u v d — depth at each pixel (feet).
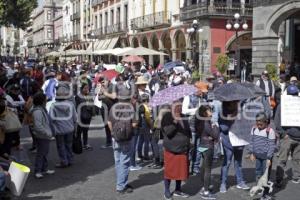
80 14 223.71
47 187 27.96
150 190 27.61
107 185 28.53
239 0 107.45
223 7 105.40
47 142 30.09
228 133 26.94
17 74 50.29
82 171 32.01
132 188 27.55
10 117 29.19
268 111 39.58
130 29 152.87
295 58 92.32
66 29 261.44
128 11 156.04
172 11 123.65
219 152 35.14
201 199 25.85
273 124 29.07
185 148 25.17
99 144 42.04
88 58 196.65
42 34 357.41
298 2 73.87
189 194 26.84
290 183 29.40
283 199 25.90
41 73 61.31
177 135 25.02
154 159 33.63
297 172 29.30
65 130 32.14
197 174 31.71
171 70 65.41
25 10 150.92
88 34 202.49
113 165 33.81
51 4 339.98
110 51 106.11
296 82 41.70
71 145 33.71
